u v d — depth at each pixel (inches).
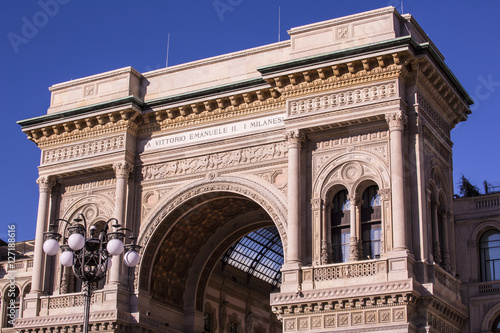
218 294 2770.7
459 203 2143.2
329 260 1907.0
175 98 2183.8
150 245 2196.1
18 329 2194.9
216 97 2137.1
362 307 1779.0
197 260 2440.9
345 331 1775.3
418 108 1915.6
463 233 2110.0
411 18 2021.4
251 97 2117.4
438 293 1817.2
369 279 1802.4
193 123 2198.6
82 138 2292.1
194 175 2160.4
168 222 2203.5
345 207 1961.1
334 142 1973.4
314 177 1968.5
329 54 1935.3
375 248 1899.6
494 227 2086.6
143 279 2188.7
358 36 1987.0
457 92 2128.4
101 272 1427.2
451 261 2006.6
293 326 1843.0
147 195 2214.6
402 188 1831.9
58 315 2151.8
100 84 2326.5
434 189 1985.7
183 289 2410.2
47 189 2306.8
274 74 2005.4
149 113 2224.4
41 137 2349.9
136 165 2242.9
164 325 2268.7
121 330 2100.1
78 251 1441.9
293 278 1873.8
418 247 1828.2
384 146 1909.4
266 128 2090.3
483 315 2000.5
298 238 1909.4
